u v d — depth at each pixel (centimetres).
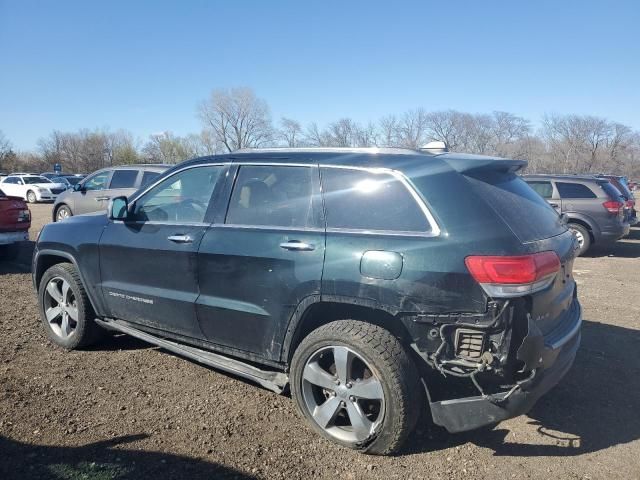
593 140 5891
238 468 304
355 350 311
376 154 345
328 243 328
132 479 290
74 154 7594
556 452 327
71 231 476
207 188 404
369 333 310
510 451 327
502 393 294
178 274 395
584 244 1145
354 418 319
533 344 287
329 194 343
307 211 348
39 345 491
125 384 411
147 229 421
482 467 310
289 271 338
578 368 457
